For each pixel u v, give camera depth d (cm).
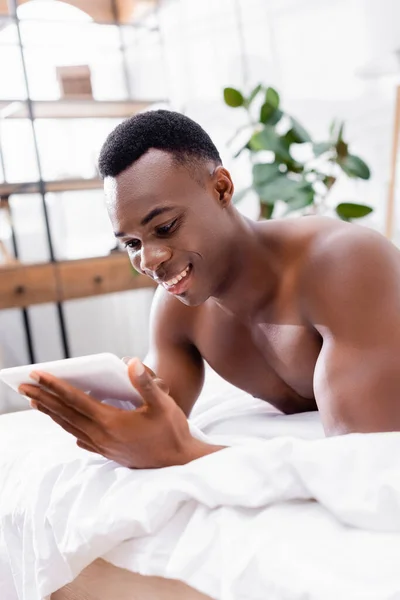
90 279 293
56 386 77
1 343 337
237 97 246
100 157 84
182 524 73
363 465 65
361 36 266
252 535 65
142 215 80
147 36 350
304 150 295
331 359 81
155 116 83
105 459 88
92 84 337
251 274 91
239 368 102
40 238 345
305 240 89
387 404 77
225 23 321
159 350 109
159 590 73
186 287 86
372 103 269
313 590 57
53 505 82
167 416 79
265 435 98
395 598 53
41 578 82
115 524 73
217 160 87
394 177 226
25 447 107
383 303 80
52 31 326
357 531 64
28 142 331
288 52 299
